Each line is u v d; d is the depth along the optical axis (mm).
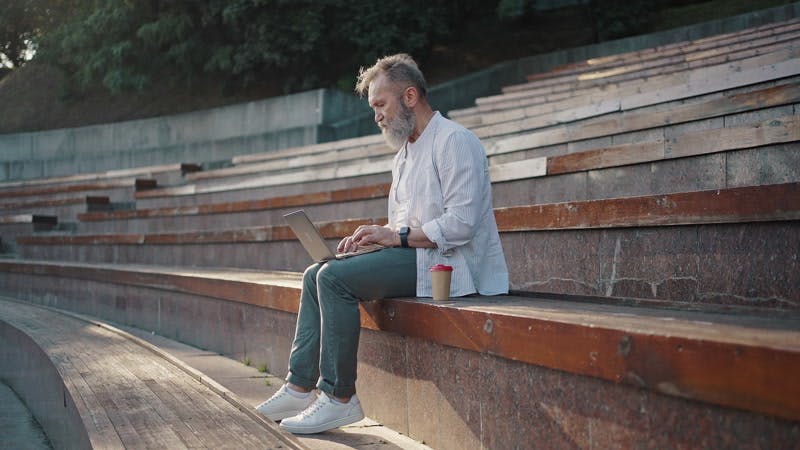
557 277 3959
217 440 2555
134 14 15195
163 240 8109
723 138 3842
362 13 14188
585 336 1967
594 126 5473
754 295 2926
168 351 5375
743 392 1542
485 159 3076
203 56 15125
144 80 15250
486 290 3086
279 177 8789
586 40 15414
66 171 15344
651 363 1761
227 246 7246
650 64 8711
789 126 3545
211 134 13594
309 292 3115
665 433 1776
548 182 4918
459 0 15383
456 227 2910
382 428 3146
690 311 2422
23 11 19531
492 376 2441
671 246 3309
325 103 12047
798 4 11133
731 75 5367
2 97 18391
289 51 14211
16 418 4906
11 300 7871
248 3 13797
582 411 2045
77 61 16172
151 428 2711
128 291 6816
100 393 3316
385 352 3180
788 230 2803
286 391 3102
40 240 10234
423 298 2963
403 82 3020
